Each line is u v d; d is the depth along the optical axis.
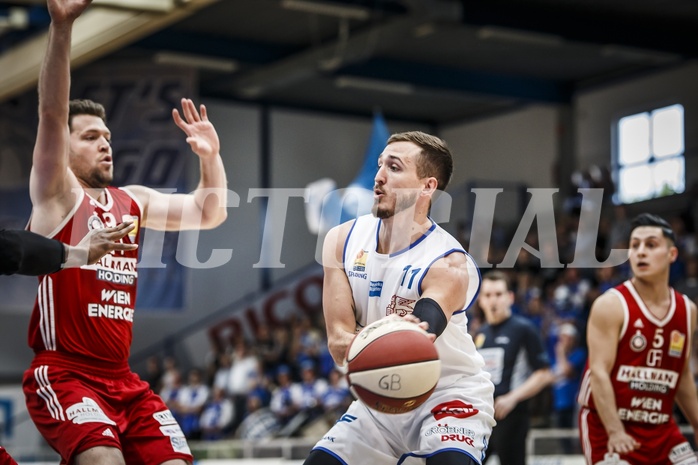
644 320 5.45
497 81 21.53
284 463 10.76
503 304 7.77
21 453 11.80
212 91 21.94
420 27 16.83
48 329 4.16
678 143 19.59
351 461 3.97
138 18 14.70
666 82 20.00
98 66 18.66
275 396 16.44
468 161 24.98
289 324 20.92
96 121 4.37
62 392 4.08
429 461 3.77
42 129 3.87
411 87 21.23
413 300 3.82
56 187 4.00
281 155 24.20
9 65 17.83
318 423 14.80
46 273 3.61
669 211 17.97
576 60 20.52
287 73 19.41
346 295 3.93
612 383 5.50
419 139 3.89
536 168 22.98
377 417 4.02
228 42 19.17
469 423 3.87
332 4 16.34
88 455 3.89
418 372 3.45
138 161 18.44
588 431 5.58
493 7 16.98
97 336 4.19
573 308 15.35
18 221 18.80
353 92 23.53
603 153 21.30
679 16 17.81
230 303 23.00
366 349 3.49
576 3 17.22
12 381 21.62
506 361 7.65
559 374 12.63
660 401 5.47
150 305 17.77
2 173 18.81
